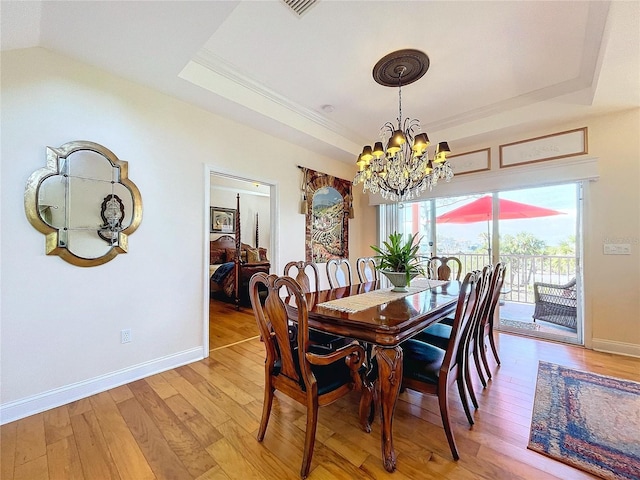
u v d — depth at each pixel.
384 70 2.56
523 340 3.25
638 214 2.78
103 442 1.58
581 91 2.83
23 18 1.57
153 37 1.88
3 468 1.39
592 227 3.00
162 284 2.54
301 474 1.34
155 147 2.51
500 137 3.56
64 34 1.82
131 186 2.34
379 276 3.75
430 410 1.90
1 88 1.78
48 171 1.94
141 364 2.39
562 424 1.72
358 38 2.16
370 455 1.48
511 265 3.64
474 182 3.79
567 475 1.35
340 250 4.70
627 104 2.74
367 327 1.49
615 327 2.87
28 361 1.86
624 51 1.98
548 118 3.04
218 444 1.57
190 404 1.96
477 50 2.29
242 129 3.24
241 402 1.99
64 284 2.01
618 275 2.87
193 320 2.75
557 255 3.33
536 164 3.34
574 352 2.87
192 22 1.77
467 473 1.36
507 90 2.90
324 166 4.44
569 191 3.25
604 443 1.55
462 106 3.22
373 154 2.56
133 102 2.38
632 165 2.81
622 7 1.63
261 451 1.51
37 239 1.90
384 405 1.41
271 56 2.38
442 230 4.27
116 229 2.25
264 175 3.49
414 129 3.79
